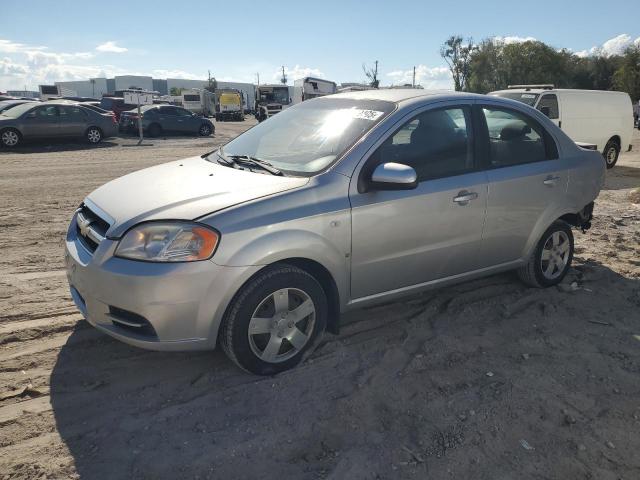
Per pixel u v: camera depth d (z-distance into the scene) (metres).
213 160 4.00
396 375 3.24
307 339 3.31
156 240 2.85
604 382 3.20
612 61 60.97
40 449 2.56
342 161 3.33
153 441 2.63
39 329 3.76
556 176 4.37
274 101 43.69
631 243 6.11
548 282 4.62
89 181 10.74
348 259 3.33
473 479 2.40
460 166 3.83
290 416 2.84
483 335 3.77
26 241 6.06
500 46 55.72
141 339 2.91
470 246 3.93
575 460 2.54
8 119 17.36
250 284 3.01
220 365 3.35
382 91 4.14
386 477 2.41
